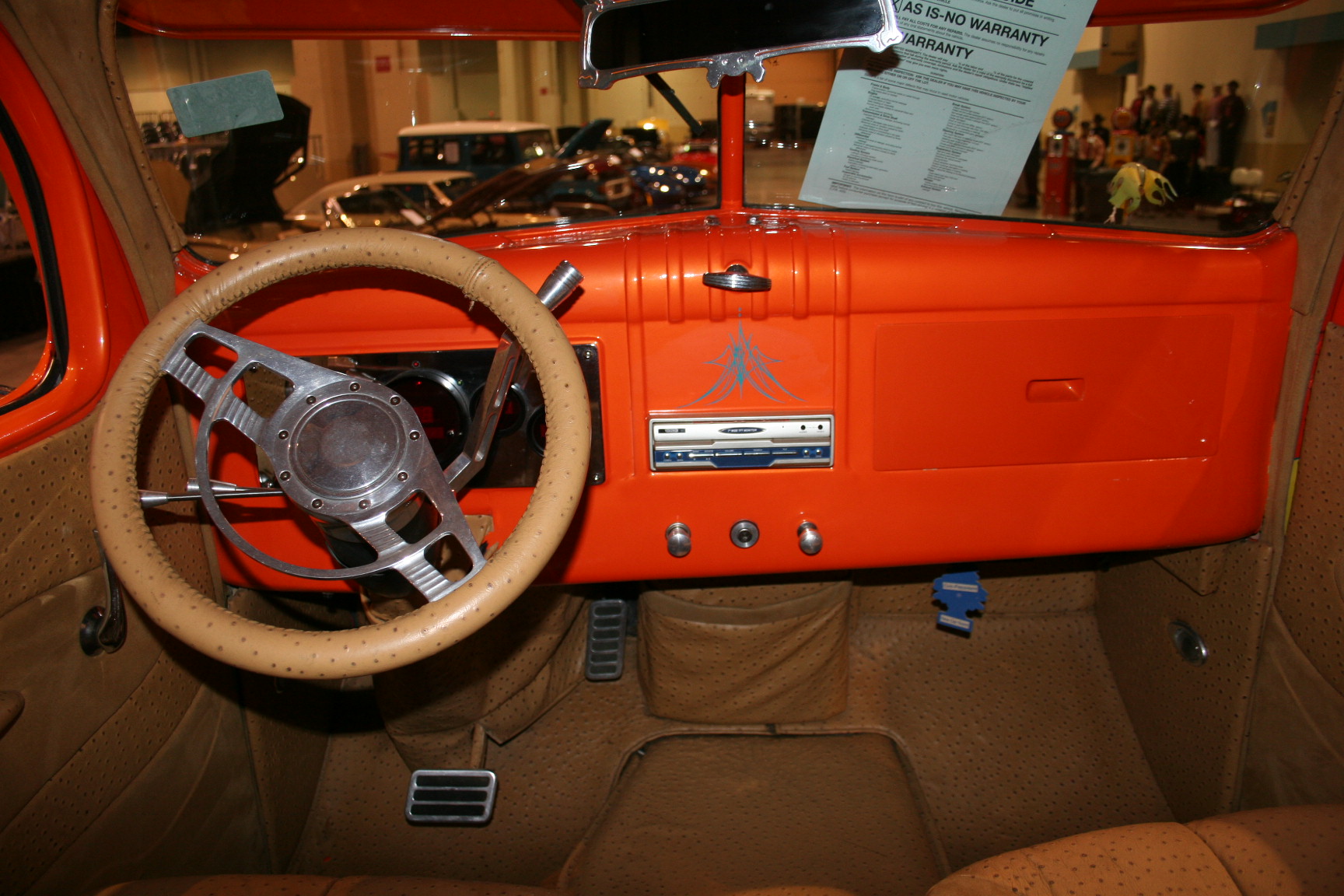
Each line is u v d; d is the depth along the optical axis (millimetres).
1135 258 1100
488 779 1456
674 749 1558
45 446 968
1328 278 1116
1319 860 861
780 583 1434
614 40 1078
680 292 1087
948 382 1134
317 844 1476
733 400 1136
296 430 828
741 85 1171
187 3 1151
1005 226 1200
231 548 1238
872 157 1213
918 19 1129
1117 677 1615
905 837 1367
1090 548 1220
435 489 843
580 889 1305
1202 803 1376
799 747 1550
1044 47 1127
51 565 969
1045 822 1451
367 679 1537
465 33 1401
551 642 1535
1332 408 1123
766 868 1323
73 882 995
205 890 882
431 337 1096
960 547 1212
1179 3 1156
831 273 1086
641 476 1167
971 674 1654
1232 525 1213
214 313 866
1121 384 1146
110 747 1055
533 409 1101
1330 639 1153
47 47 1026
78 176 1042
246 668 789
